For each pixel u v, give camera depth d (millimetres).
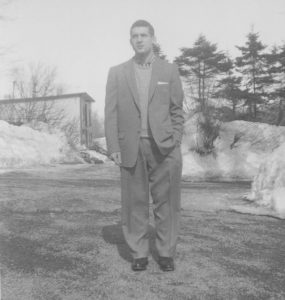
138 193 2949
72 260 3137
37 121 24062
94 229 4164
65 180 9914
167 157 2912
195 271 2982
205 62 36062
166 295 2529
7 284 2615
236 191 7984
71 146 22984
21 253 3260
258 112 34406
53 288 2584
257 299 2527
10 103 25672
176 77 2951
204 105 17812
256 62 34875
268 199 5922
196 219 4965
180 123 2963
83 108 31750
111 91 2969
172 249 2969
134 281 2740
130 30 2936
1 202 5516
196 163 15461
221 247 3686
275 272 3041
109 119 2975
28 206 5352
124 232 3002
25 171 12594
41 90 26766
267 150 16188
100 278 2779
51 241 3641
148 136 2887
